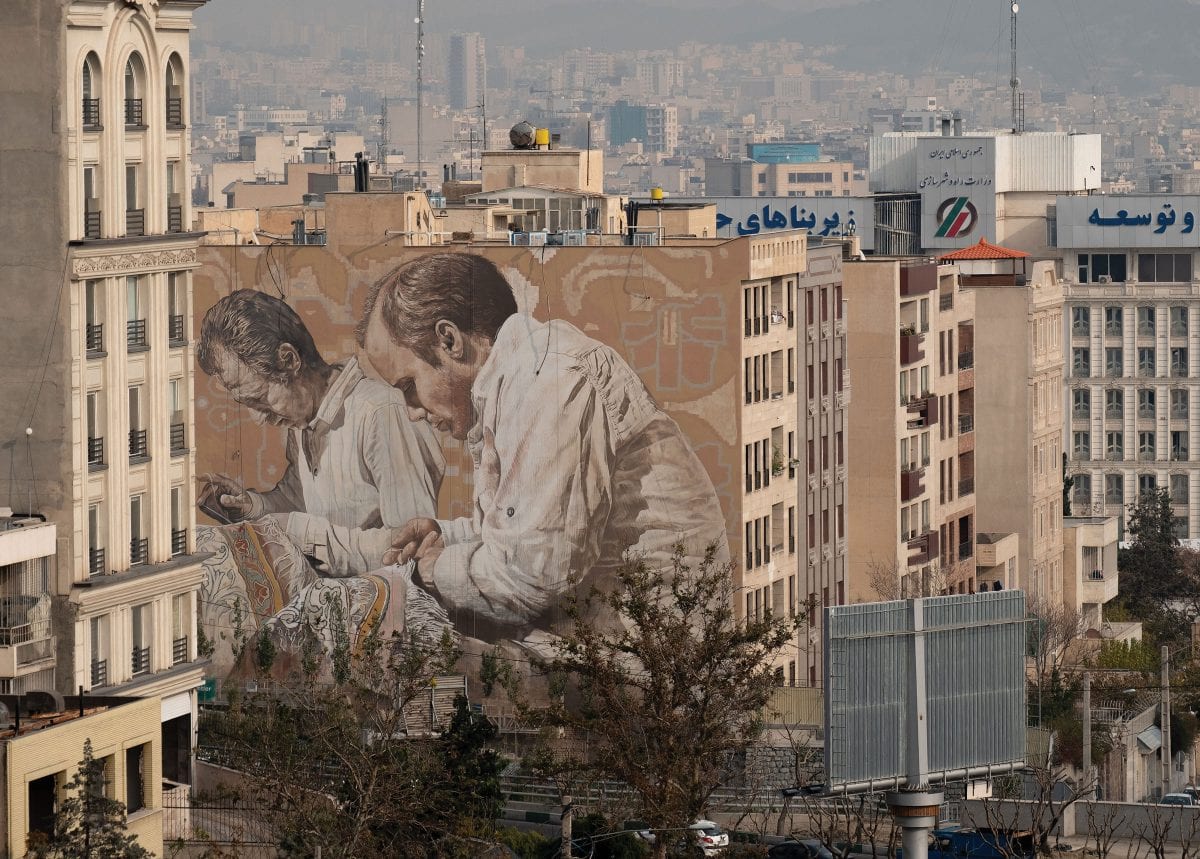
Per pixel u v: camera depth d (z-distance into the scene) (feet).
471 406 614.75
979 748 282.36
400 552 619.26
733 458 598.75
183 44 480.64
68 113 448.24
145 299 468.34
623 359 604.08
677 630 427.33
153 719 381.81
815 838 426.51
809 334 647.56
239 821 414.41
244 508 629.92
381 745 407.44
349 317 622.95
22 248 449.48
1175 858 456.04
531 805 486.38
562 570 608.60
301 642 622.13
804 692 547.08
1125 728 588.09
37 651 441.27
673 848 420.36
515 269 611.06
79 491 449.48
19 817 346.74
